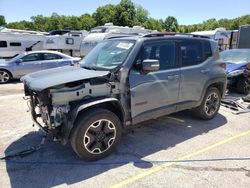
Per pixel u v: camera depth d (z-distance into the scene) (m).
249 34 13.02
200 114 5.29
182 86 4.57
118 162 3.69
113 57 4.05
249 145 4.26
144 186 3.13
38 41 16.81
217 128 5.02
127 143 4.32
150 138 4.53
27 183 3.20
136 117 4.00
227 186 3.12
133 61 3.87
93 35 15.17
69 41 17.27
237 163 3.66
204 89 5.03
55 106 3.37
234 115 5.86
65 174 3.39
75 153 3.94
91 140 3.60
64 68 4.31
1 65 10.60
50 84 3.32
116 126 3.79
